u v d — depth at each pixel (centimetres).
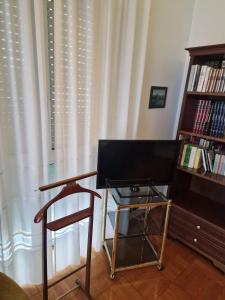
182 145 204
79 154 157
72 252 168
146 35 165
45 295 123
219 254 171
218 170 189
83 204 171
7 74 115
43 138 129
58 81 127
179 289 155
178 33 209
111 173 162
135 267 168
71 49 127
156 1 179
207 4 203
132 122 191
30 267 148
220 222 176
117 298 145
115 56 159
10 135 125
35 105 121
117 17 149
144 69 192
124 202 157
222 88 172
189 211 188
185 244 197
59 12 117
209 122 192
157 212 238
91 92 145
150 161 170
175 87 232
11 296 93
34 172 130
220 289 157
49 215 145
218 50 164
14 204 136
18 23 109
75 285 152
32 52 112
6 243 131
